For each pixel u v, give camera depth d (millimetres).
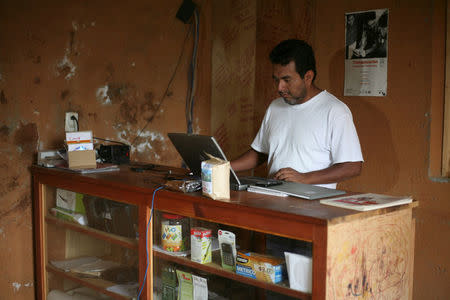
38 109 2613
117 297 2121
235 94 3635
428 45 2609
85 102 2826
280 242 1570
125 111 3049
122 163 2654
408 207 1692
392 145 2785
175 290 1953
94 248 2344
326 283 1382
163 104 3289
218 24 3639
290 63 2182
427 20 2605
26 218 2623
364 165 2912
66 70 2721
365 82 2871
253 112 3551
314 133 2289
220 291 1799
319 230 1383
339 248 1411
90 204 2295
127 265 2145
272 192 1770
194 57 3463
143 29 3117
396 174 2779
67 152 2389
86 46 2807
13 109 2514
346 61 2947
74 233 2414
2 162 2498
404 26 2695
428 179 2650
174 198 1819
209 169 1657
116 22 2953
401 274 1730
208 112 3650
